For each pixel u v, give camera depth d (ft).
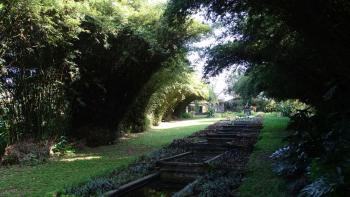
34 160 28.30
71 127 37.91
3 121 28.71
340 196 12.37
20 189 19.85
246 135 46.16
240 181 20.59
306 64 26.76
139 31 35.19
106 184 20.52
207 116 124.57
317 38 17.61
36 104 32.01
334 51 17.98
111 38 34.99
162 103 72.23
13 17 25.68
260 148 32.19
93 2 32.53
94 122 41.32
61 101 34.24
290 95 40.81
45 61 31.58
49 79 32.73
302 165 18.90
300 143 19.94
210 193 18.34
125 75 41.16
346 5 15.84
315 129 19.99
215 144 37.91
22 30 27.04
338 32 16.90
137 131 56.08
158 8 36.37
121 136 48.26
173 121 94.32
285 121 67.56
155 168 25.94
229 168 23.77
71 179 22.02
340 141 15.61
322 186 12.72
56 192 18.90
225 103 161.48
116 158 30.42
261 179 20.07
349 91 21.24
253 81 41.11
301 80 30.22
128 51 36.94
